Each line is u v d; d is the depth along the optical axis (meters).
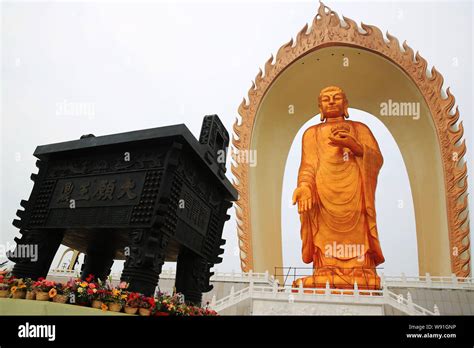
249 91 35.28
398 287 23.59
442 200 29.36
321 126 29.58
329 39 33.25
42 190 10.10
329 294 20.16
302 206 26.64
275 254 33.03
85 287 7.20
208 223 10.84
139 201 8.31
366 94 36.25
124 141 8.91
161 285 27.23
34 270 9.34
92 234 9.81
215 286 26.38
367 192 26.47
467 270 26.41
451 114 30.05
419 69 31.75
